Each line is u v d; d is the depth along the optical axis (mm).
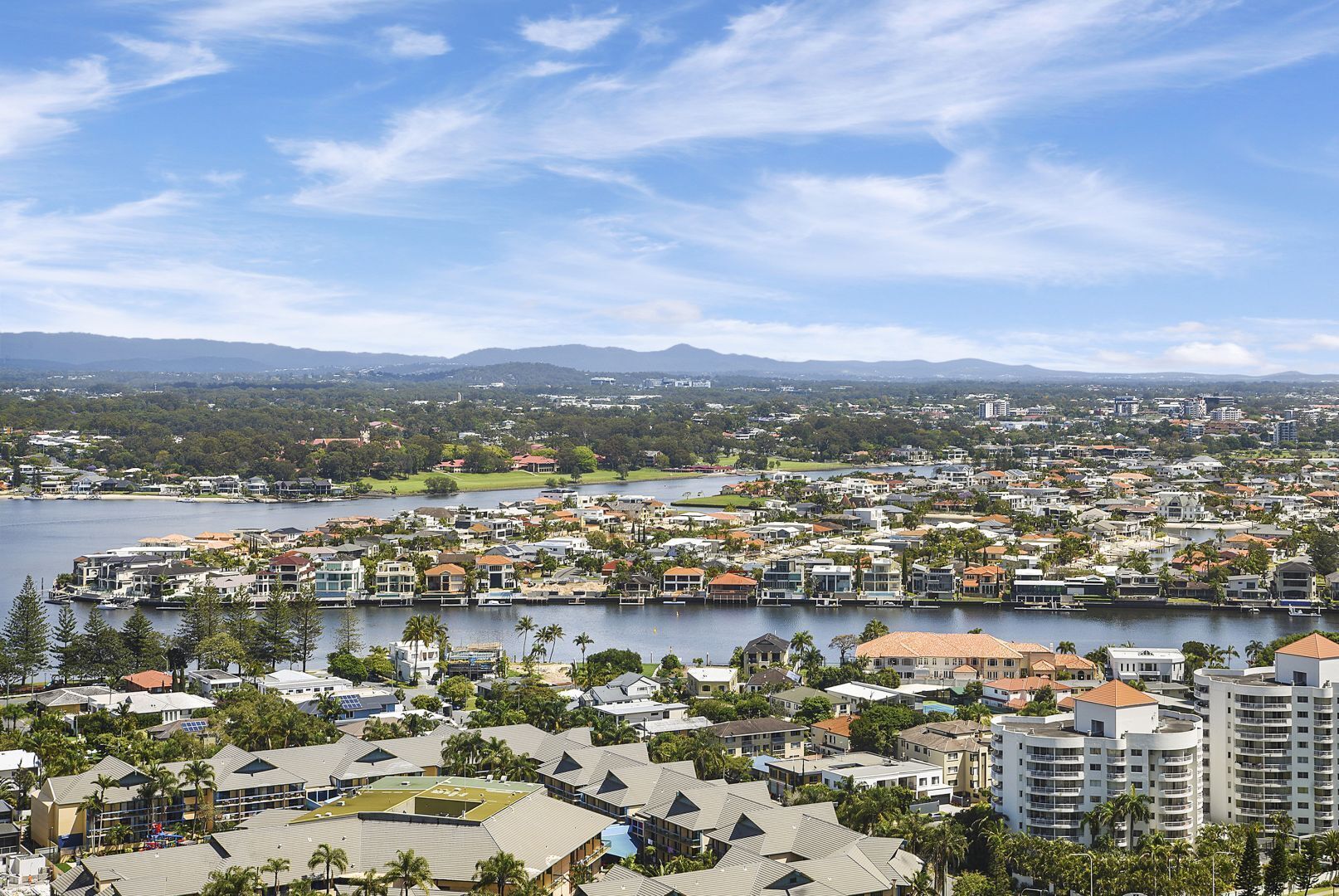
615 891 194875
